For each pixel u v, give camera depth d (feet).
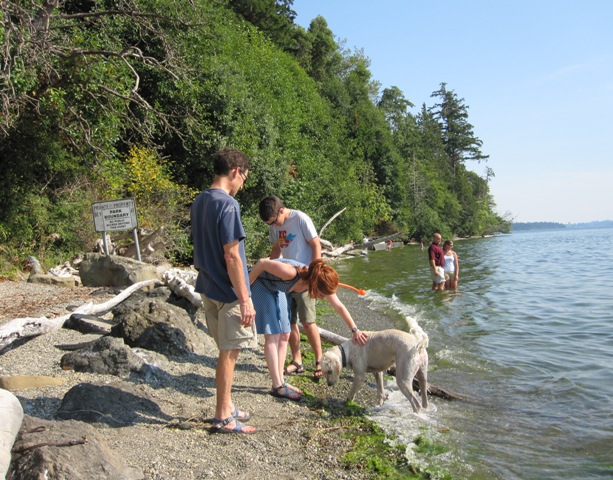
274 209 17.99
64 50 42.01
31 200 44.34
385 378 19.67
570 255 96.84
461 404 17.07
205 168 63.05
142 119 57.98
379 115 170.81
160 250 48.24
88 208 46.98
